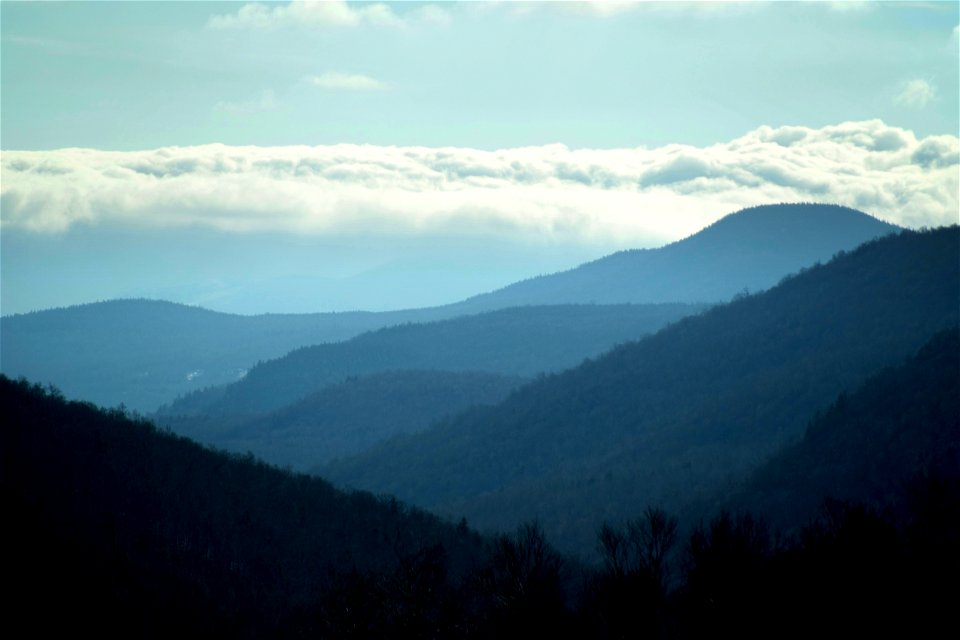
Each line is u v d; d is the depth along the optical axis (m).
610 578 148.00
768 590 143.25
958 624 138.25
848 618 139.88
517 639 147.88
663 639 143.88
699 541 151.00
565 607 152.75
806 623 140.00
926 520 154.88
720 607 142.12
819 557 145.88
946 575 144.75
